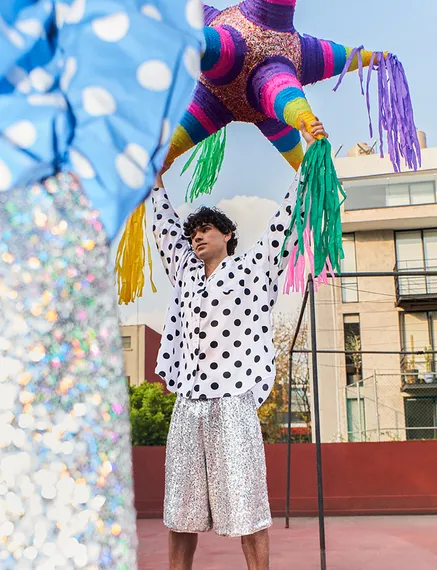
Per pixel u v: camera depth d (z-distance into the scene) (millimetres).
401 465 7152
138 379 20344
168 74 664
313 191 1678
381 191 15742
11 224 573
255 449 1698
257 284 1800
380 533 5129
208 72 1945
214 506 1668
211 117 2053
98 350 574
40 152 608
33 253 570
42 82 634
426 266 15672
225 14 2027
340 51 2080
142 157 643
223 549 4156
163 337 1890
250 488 1651
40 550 533
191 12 693
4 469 534
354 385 15594
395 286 15711
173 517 1694
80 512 546
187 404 1738
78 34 649
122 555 557
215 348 1745
